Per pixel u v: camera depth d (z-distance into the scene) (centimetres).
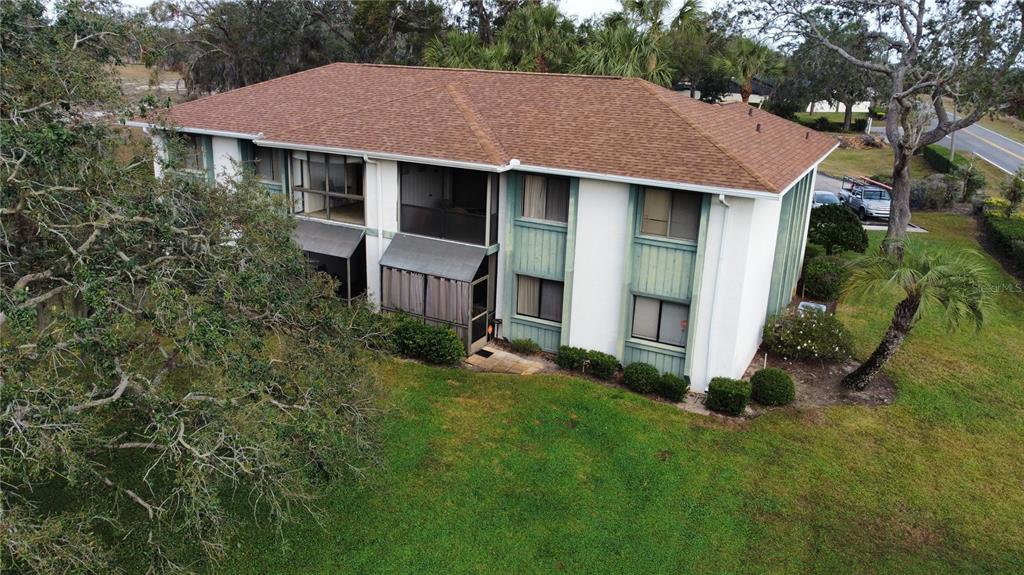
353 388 1371
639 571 1328
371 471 1565
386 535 1384
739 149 2069
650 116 2188
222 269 1247
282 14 5834
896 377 2173
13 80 1152
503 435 1758
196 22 5591
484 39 6216
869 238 3819
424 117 2347
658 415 1889
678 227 1981
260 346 1209
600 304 2127
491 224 2202
